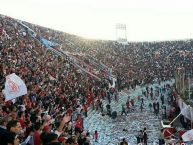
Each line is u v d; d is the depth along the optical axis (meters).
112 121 59.84
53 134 11.02
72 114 41.88
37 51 68.69
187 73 101.88
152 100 79.94
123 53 123.88
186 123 48.75
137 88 94.19
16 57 50.81
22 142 14.77
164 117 62.19
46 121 16.50
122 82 88.31
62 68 68.12
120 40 158.88
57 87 49.28
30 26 97.81
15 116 16.97
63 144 14.59
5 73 37.47
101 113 60.88
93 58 103.19
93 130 49.72
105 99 71.94
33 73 46.47
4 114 18.62
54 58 72.81
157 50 134.12
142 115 65.62
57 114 32.31
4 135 10.96
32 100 32.84
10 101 22.69
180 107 57.50
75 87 58.50
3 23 74.44
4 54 48.09
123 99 79.12
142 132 44.47
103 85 75.81
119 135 50.72
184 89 58.75
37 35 85.88
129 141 47.47
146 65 116.94
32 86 37.84
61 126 14.69
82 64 88.50
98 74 86.25
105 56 111.88
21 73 41.47
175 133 40.53
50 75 55.69
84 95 58.19
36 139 14.05
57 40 100.50
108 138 48.19
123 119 62.00
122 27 172.62
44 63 61.31
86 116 52.47
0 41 56.53
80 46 110.25
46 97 37.94
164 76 106.75
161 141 38.16
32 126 14.61
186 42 143.75
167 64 120.81
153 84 101.38
